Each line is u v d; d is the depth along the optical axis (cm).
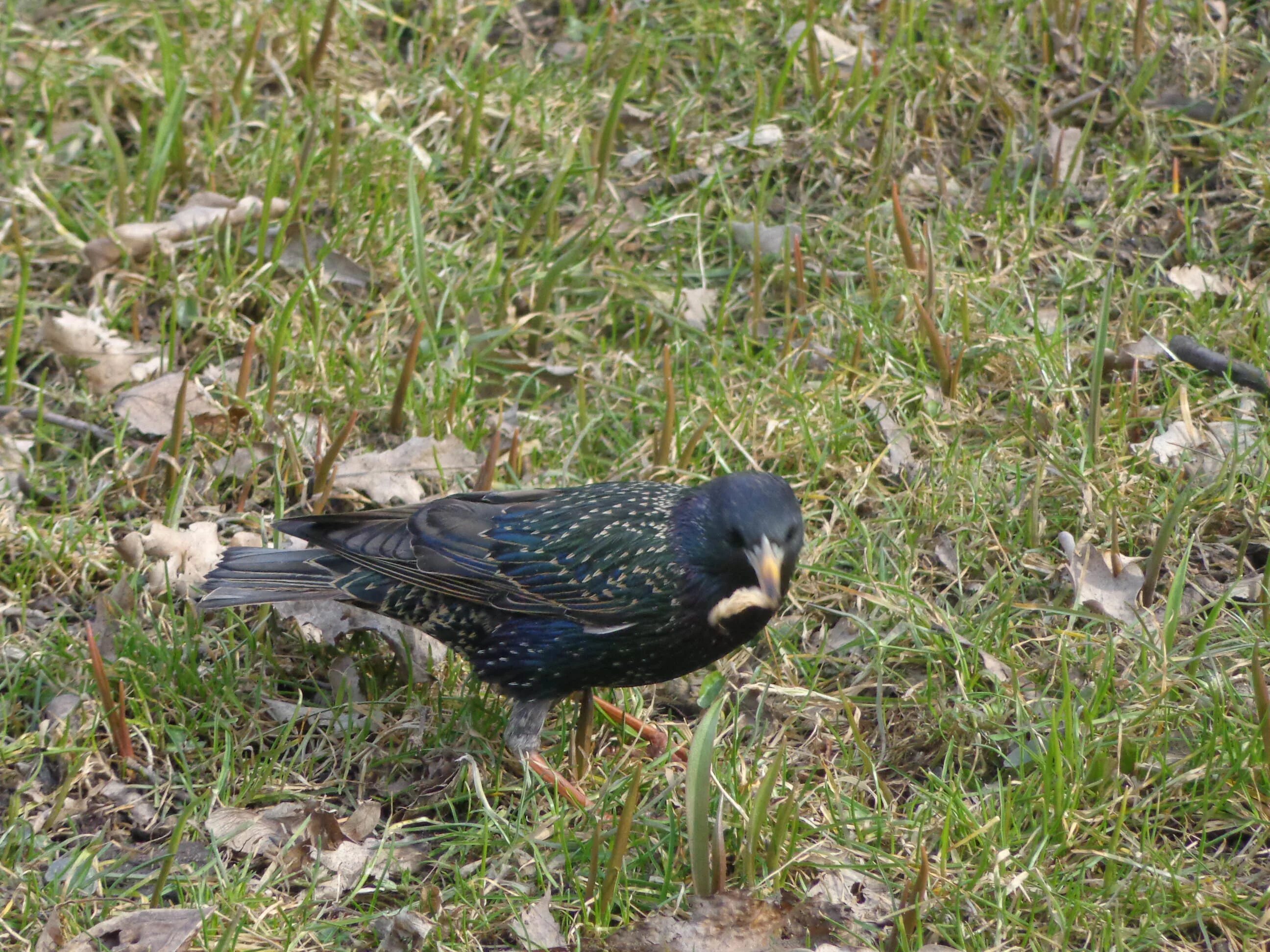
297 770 818
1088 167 1221
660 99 1284
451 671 871
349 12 1329
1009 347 1058
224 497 999
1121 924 693
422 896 724
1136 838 747
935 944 700
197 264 1113
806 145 1236
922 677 870
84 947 684
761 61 1305
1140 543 938
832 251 1169
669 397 974
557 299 1144
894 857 735
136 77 1270
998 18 1325
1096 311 1104
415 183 1076
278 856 747
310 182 1193
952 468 975
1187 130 1235
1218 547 934
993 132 1261
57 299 1124
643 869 750
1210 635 848
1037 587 919
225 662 865
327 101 1257
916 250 1148
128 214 1166
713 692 866
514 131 1244
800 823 754
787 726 845
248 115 1254
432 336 1065
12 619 903
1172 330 1075
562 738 848
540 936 705
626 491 809
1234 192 1183
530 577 784
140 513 985
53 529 949
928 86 1261
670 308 1138
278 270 1140
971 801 780
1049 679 848
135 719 828
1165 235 1162
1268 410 1012
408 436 1045
